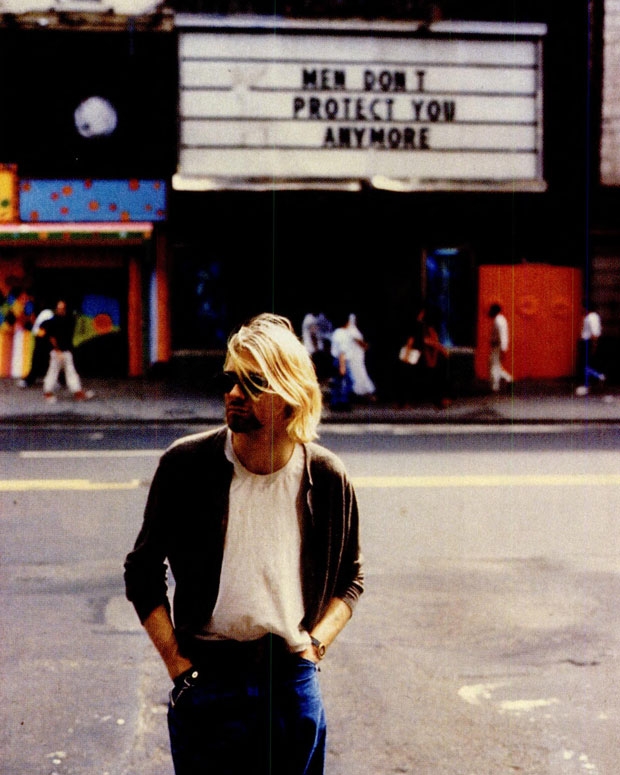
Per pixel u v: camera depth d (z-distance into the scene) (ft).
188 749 7.05
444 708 13.53
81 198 58.54
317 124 56.95
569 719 13.20
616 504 27.12
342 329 47.19
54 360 49.62
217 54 56.08
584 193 60.23
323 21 55.88
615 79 59.16
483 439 39.93
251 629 6.89
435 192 58.03
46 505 26.35
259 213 58.90
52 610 17.67
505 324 54.95
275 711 6.95
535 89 58.34
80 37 56.13
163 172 58.39
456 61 57.52
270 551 6.91
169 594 17.43
